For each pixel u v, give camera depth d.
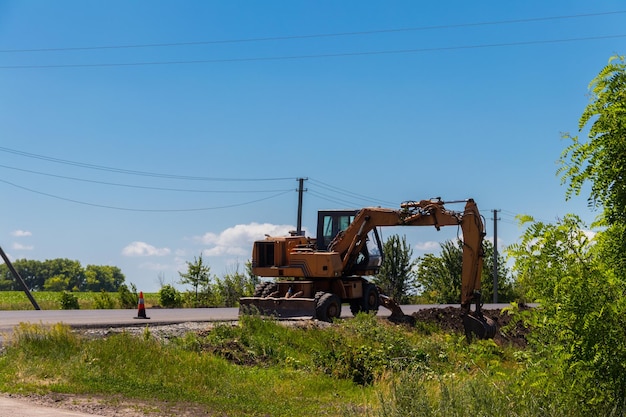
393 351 18.66
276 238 26.92
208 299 42.53
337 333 20.09
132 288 40.66
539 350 7.10
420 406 8.09
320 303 23.89
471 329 21.94
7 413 9.95
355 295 26.25
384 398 9.20
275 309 24.39
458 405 7.76
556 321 6.62
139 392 12.62
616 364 6.41
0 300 45.81
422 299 51.41
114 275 145.62
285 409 12.27
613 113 6.45
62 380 12.91
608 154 6.54
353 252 26.25
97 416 10.41
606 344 6.42
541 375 6.88
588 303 6.44
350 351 17.16
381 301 26.14
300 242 26.86
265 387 14.32
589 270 6.57
